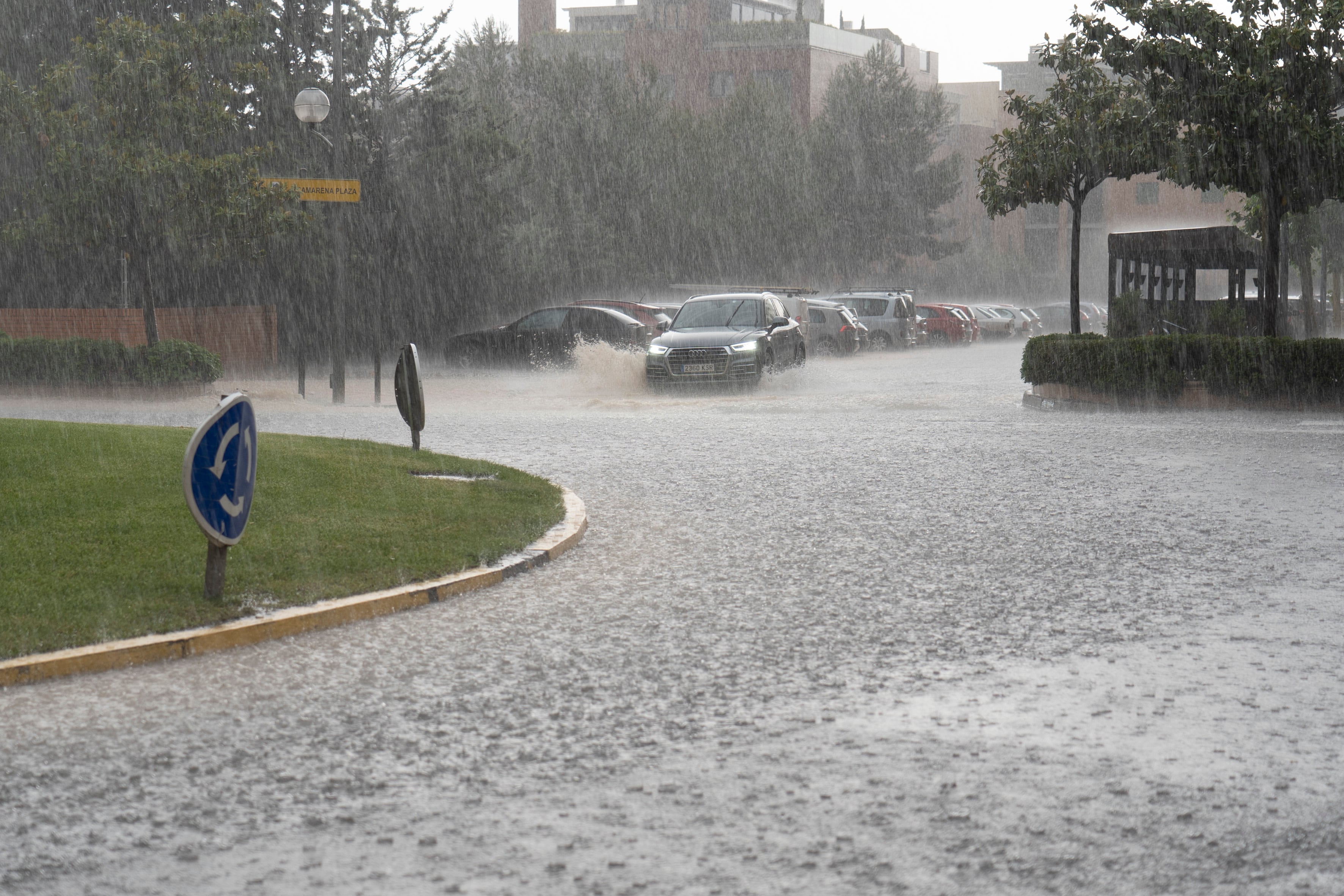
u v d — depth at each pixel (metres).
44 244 26.23
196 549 9.15
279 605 8.04
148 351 26.38
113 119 25.59
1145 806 5.00
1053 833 4.75
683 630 7.80
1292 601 8.38
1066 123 24.95
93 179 25.05
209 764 5.57
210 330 34.56
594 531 11.09
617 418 21.19
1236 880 4.38
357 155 38.88
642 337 33.16
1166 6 22.30
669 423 20.41
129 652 7.11
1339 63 21.72
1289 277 90.12
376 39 40.72
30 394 26.83
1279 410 22.16
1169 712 6.14
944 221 75.06
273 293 36.72
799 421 20.58
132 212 25.77
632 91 58.62
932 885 4.33
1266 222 23.12
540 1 101.69
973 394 26.72
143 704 6.43
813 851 4.60
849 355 42.16
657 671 6.93
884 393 26.88
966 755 5.57
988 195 26.62
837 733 5.88
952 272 87.44
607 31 100.06
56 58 34.00
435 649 7.45
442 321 41.38
